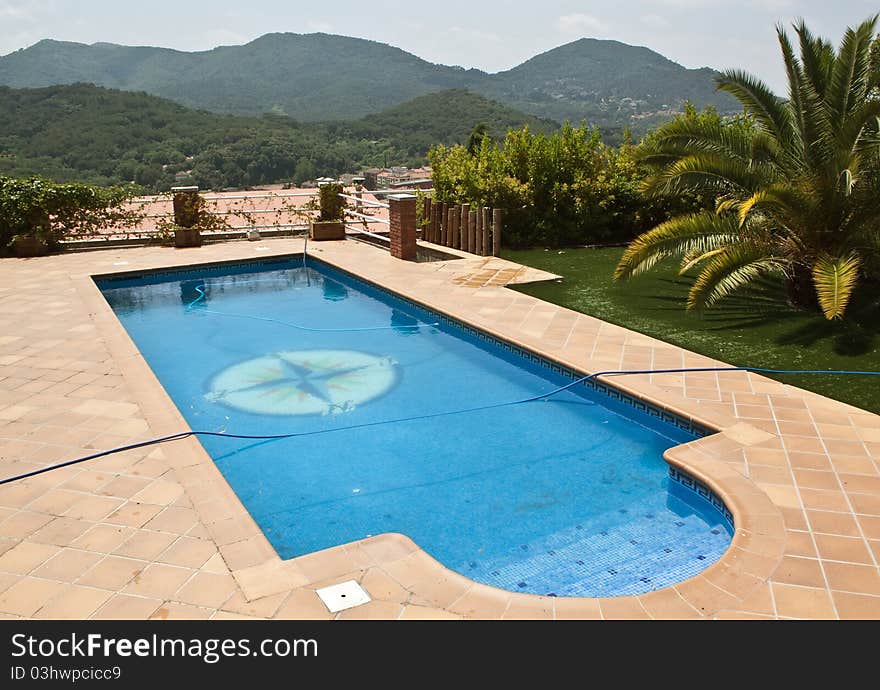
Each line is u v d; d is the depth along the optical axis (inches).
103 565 150.5
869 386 238.8
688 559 166.4
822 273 277.7
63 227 517.0
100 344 300.2
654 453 220.8
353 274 436.5
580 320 325.4
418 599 139.9
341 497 198.4
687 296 359.3
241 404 263.0
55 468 192.4
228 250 513.3
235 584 144.3
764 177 323.3
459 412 252.7
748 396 234.4
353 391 273.6
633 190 527.8
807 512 166.6
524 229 526.0
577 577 160.9
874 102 288.2
